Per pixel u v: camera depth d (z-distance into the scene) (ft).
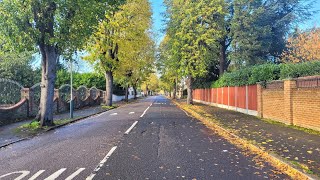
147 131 42.19
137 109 94.12
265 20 115.85
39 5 44.32
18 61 94.22
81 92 106.73
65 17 47.67
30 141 35.35
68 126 50.75
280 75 50.70
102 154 26.76
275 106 51.75
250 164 23.29
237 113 72.49
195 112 75.87
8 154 27.68
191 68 101.45
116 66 104.32
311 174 19.60
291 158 24.18
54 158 25.39
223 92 98.22
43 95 48.88
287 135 36.17
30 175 20.18
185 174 20.31
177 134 39.50
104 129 44.78
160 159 24.82
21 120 58.03
